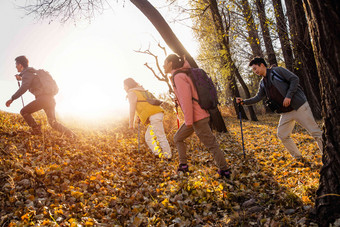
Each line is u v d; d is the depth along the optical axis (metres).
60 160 3.99
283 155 4.60
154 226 2.44
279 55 15.62
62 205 2.70
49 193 2.96
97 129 7.15
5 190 2.80
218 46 11.49
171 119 7.84
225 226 2.37
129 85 5.16
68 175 3.51
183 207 2.77
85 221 2.44
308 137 6.42
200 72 3.54
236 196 2.99
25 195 2.80
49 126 5.67
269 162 4.33
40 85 5.18
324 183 2.06
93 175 3.67
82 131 6.53
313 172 3.46
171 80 3.60
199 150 5.75
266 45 12.90
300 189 2.86
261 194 2.91
